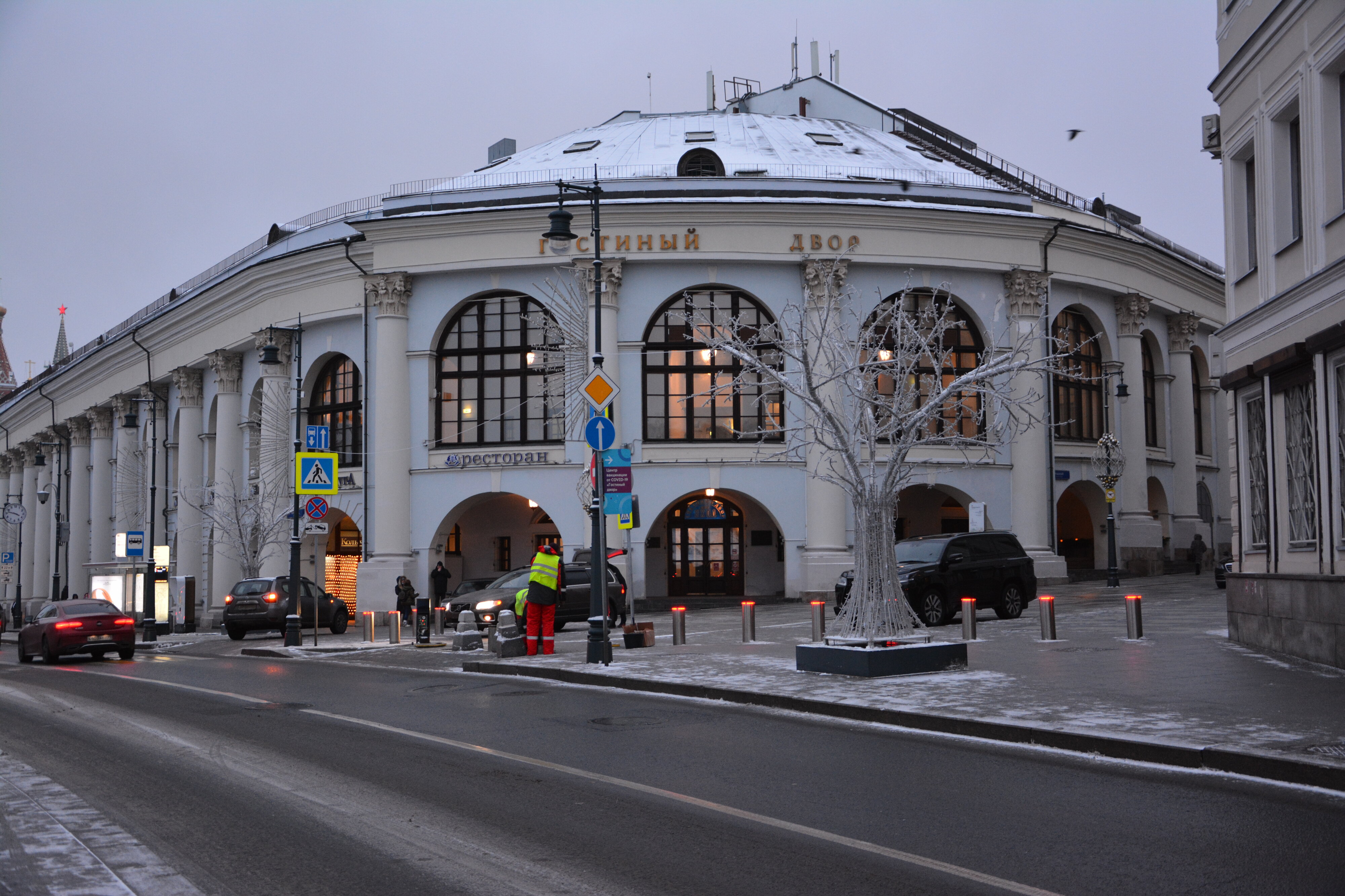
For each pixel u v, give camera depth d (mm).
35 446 77188
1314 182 15734
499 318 41750
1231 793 8375
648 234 39438
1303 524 16219
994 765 9633
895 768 9555
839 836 7258
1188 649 17688
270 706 15133
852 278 40219
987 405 22641
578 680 17453
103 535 63906
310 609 36031
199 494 52812
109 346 60438
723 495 42375
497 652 21625
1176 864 6516
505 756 10484
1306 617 15719
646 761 10062
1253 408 18062
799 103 56438
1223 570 36094
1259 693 12539
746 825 7590
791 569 39688
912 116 55844
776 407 40188
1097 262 44094
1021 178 50344
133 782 9555
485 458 40594
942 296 40938
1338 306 14898
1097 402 45656
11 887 6363
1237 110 18281
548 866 6730
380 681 18766
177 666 24203
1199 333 52375
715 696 14703
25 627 28297
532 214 39781
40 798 8891
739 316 40125
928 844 7031
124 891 6316
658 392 40344
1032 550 40812
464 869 6695
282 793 9000
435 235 41000
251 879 6555
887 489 16547
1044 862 6594
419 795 8805
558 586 21844
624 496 23125
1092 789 8570
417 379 41562
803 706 13344
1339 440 14945
